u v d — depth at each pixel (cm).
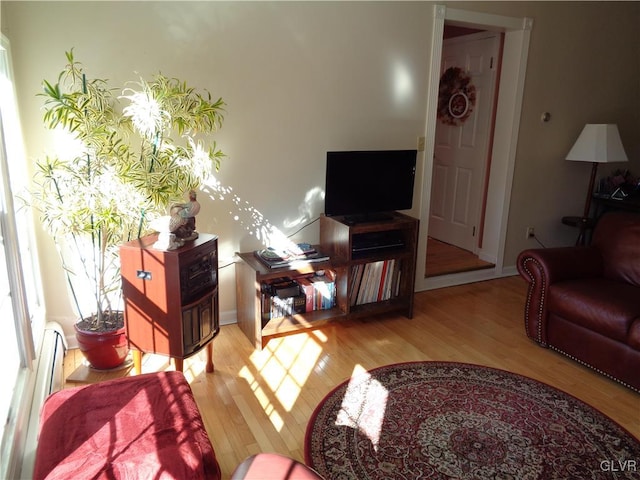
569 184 457
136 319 237
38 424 187
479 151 452
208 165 263
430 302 379
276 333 299
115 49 262
